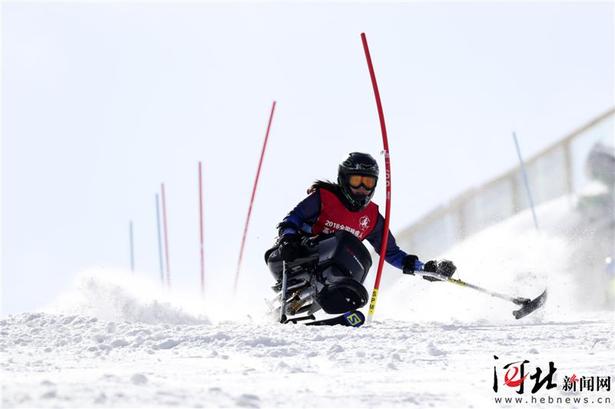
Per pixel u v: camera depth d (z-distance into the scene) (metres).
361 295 22.64
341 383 11.63
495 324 22.14
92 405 8.20
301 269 23.36
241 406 8.93
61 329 18.64
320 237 23.33
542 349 15.59
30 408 7.88
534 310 23.89
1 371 12.65
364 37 24.52
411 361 14.01
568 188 54.28
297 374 12.48
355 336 17.59
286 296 22.92
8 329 18.97
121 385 9.88
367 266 23.44
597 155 52.91
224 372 12.59
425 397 10.70
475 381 12.02
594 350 15.31
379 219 24.70
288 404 9.71
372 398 10.44
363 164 23.62
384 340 17.09
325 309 22.86
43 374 12.20
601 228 45.97
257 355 14.80
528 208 55.66
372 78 24.45
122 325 18.66
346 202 23.91
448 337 17.61
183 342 16.45
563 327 20.09
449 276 24.33
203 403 8.89
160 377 11.92
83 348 16.03
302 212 23.64
